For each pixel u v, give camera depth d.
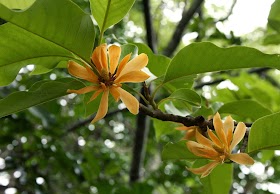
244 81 0.85
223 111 0.52
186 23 1.06
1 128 0.98
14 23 0.33
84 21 0.35
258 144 0.41
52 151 0.97
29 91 0.37
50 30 0.35
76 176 1.01
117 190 0.94
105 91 0.35
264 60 0.40
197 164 0.49
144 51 0.50
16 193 1.00
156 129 0.58
